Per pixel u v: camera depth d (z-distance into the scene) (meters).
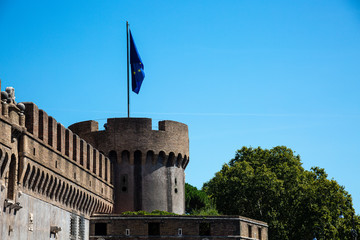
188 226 87.31
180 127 96.38
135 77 97.62
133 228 85.00
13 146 57.34
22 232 59.09
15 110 57.25
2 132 54.28
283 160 130.00
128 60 98.06
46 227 65.31
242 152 132.88
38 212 63.28
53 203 67.62
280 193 117.19
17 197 57.94
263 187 115.94
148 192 91.94
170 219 86.69
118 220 84.69
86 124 94.38
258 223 96.88
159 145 93.25
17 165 58.25
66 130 73.06
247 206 118.62
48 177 65.00
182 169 97.19
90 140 93.44
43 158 63.72
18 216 58.28
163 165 93.88
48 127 67.19
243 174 118.12
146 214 87.62
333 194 119.19
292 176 121.81
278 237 114.75
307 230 117.00
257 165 127.44
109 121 92.88
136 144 92.19
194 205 134.62
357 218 127.31
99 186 83.81
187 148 97.56
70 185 71.75
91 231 82.31
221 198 118.69
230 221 89.00
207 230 89.00
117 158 92.06
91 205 81.00
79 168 75.38
